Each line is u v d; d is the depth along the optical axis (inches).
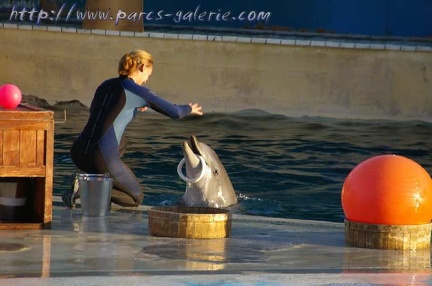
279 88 1758.1
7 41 1804.9
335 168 1167.6
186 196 828.6
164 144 1315.2
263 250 634.2
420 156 1307.8
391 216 645.9
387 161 659.4
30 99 1786.4
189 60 1766.7
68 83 1786.4
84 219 745.6
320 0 2234.3
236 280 530.9
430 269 583.2
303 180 1078.4
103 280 522.0
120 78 823.7
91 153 810.8
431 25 2193.7
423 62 1734.7
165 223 671.1
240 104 1754.4
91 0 1913.1
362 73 1745.8
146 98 805.9
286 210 896.9
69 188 800.3
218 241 663.1
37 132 677.9
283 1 2241.6
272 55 1758.1
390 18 2208.4
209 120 1595.7
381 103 1744.6
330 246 655.8
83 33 1779.0
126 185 818.8
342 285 529.3
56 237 660.7
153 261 583.8
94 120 820.0
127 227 712.4
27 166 677.9
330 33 2222.0
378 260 608.4
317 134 1485.0
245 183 1046.4
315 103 1749.5
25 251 606.2
